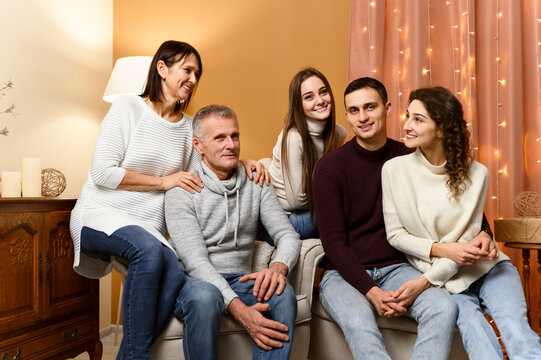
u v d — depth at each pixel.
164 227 1.99
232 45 3.26
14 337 1.89
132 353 1.58
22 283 1.93
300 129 2.17
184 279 1.70
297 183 2.14
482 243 1.69
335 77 3.08
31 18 2.61
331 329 1.87
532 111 2.72
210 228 1.85
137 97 2.02
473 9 2.77
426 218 1.77
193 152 2.12
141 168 1.97
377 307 1.67
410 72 2.83
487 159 2.76
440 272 1.68
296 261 1.85
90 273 1.99
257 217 1.96
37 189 2.21
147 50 3.38
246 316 1.59
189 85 2.02
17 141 2.49
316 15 3.13
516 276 1.70
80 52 3.02
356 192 1.91
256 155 3.20
